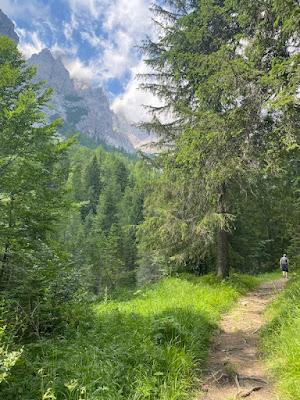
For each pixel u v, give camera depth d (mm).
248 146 7211
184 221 12078
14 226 9438
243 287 11398
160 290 10188
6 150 11484
